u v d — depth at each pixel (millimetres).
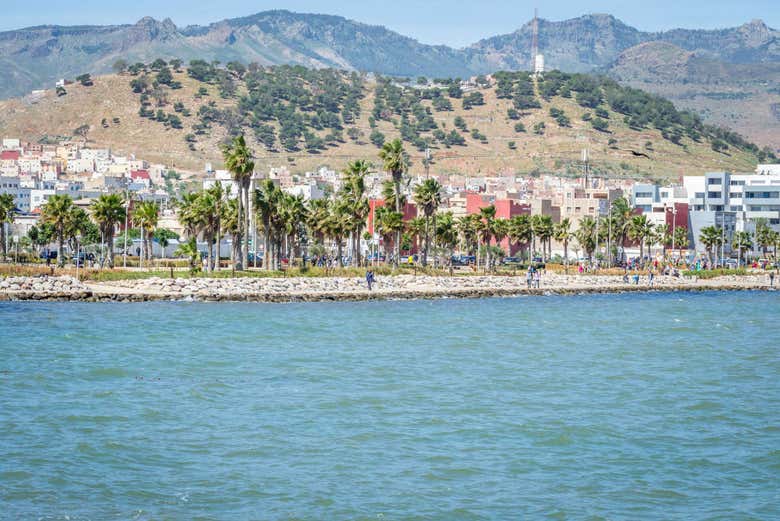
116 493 56312
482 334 137250
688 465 63875
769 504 56062
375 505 55094
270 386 90000
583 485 59281
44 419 73812
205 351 112812
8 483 57531
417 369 102250
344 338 128750
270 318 152500
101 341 120312
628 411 80688
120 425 72438
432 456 65250
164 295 181375
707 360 112500
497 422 75688
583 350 120625
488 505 55406
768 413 80375
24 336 124312
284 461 63531
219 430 71500
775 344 129750
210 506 54500
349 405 81500
